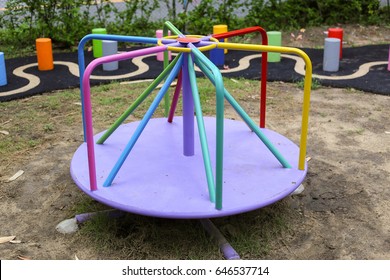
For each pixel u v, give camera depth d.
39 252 2.67
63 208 3.09
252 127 2.94
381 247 2.70
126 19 7.80
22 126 4.32
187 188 2.73
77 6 7.42
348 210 3.06
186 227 2.83
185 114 3.04
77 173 2.92
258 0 8.02
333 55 5.90
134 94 5.13
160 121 3.70
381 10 8.92
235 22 7.93
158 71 6.02
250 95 5.12
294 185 2.78
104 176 2.88
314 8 8.47
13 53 7.03
